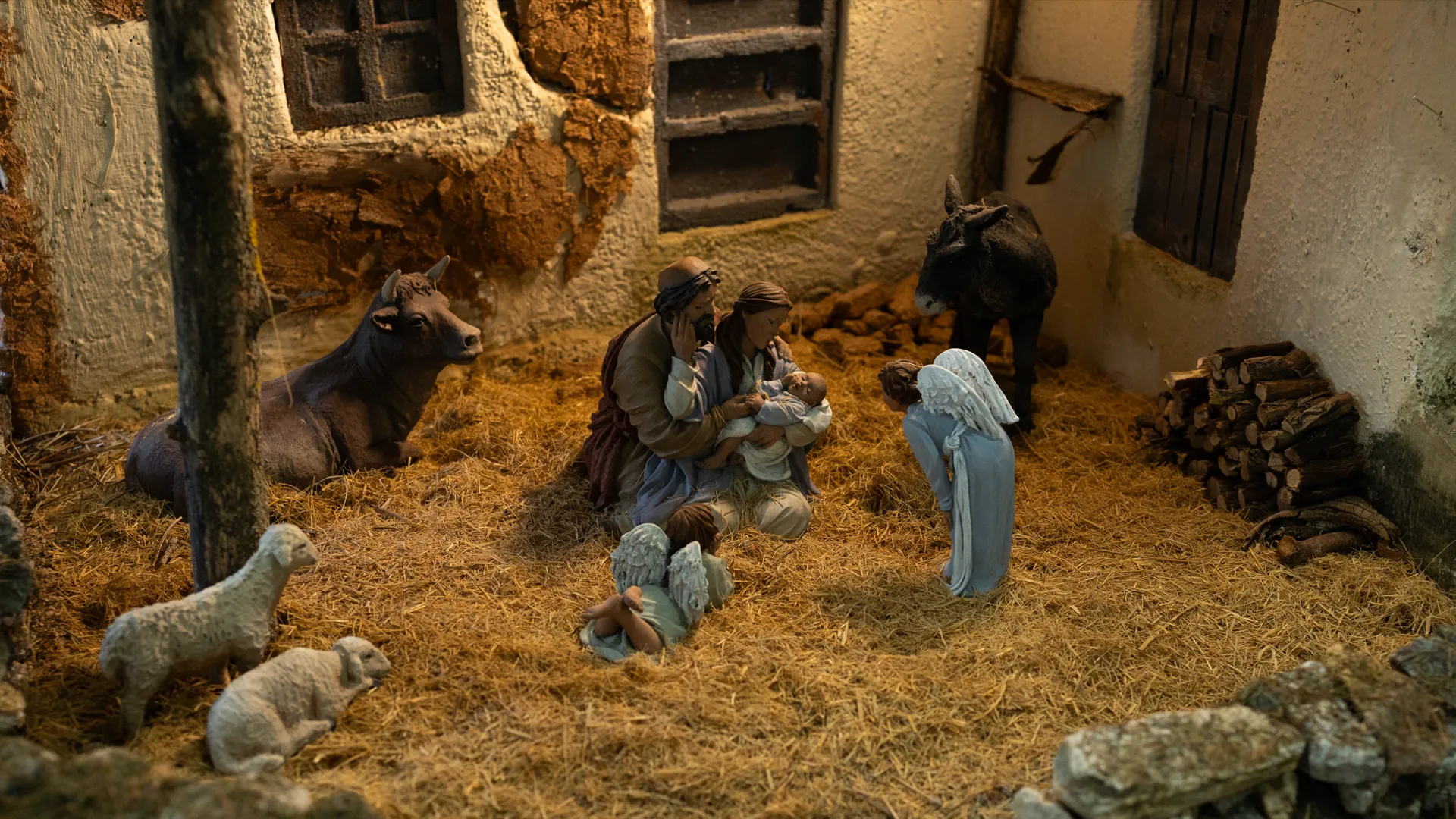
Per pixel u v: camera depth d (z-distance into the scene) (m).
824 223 7.47
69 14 5.57
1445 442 4.94
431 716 4.21
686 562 4.55
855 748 4.10
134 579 4.93
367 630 4.62
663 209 7.13
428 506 5.61
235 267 4.11
